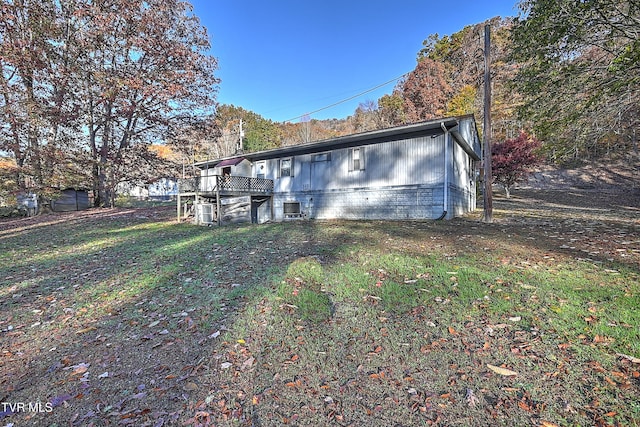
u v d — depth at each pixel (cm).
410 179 1146
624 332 248
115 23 1736
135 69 1828
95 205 2073
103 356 271
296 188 1505
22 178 1736
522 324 276
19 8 1509
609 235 616
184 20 2041
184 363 252
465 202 1395
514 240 611
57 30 1634
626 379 199
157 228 1178
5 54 1455
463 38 3241
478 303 321
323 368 234
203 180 1692
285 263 523
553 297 324
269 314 329
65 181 1791
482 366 225
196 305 369
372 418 184
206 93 2197
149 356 266
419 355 243
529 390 198
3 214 1834
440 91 2916
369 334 278
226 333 295
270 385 219
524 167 1917
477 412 184
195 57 1981
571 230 699
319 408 194
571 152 870
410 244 622
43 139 1727
